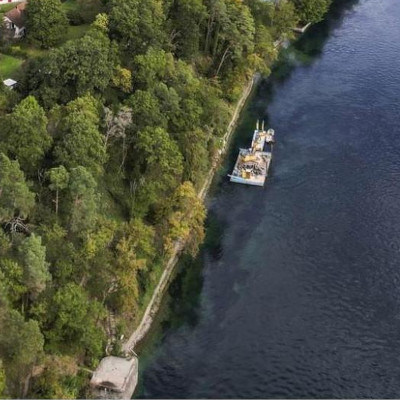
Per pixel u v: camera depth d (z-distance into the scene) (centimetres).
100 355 10756
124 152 13438
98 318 10831
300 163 16975
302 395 11075
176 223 12912
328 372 11450
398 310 12712
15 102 12825
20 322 9081
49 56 13262
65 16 15950
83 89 13350
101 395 10269
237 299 12812
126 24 14900
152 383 11088
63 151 11706
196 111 14788
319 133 18325
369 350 11888
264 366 11494
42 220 11081
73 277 10794
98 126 13038
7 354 9231
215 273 13425
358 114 19250
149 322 12194
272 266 13625
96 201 11650
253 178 16112
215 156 16662
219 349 11781
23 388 9444
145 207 13300
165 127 13988
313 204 15475
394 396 11112
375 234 14575
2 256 9856
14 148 11262
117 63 14538
